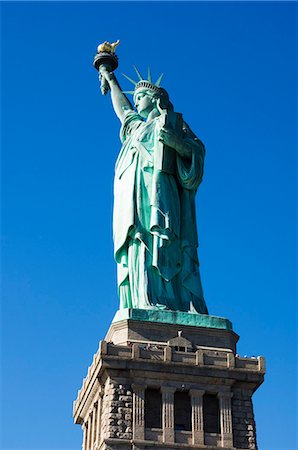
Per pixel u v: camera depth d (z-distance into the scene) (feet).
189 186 335.26
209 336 302.04
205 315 305.94
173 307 311.88
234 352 305.73
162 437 273.33
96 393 298.35
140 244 321.93
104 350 281.54
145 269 315.58
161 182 330.34
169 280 315.37
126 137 358.23
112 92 376.27
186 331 300.40
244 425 282.56
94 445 291.58
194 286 320.29
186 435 276.00
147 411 279.49
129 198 329.72
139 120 358.02
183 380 284.41
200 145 345.72
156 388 282.56
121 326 297.33
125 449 268.62
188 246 326.24
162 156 332.19
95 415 298.15
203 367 285.84
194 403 281.33
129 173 337.31
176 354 286.66
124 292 321.73
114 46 393.09
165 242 319.68
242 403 286.46
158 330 298.15
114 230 334.65
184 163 337.93
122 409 275.59
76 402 339.57
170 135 331.16
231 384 287.28
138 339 294.25
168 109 354.74
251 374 288.51
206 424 281.74
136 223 323.57
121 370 280.92
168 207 326.24
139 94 358.23
